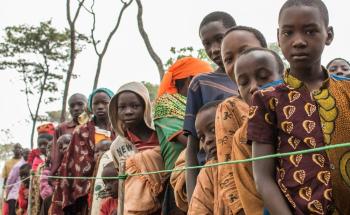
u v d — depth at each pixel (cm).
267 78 316
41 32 2822
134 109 502
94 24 1950
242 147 297
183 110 466
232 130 326
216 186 339
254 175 267
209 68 507
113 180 536
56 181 670
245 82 320
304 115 259
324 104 259
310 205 250
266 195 259
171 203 445
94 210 574
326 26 276
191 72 489
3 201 1260
